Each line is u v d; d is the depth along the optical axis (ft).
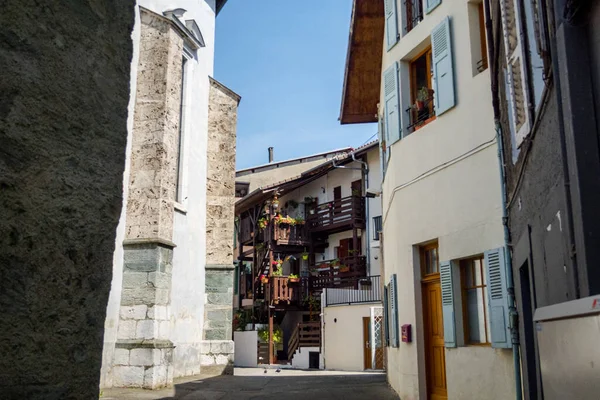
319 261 95.45
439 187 29.12
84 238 9.48
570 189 11.14
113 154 10.38
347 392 37.22
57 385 8.73
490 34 24.66
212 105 56.03
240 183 118.73
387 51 36.86
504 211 23.30
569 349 7.10
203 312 50.34
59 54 9.11
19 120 8.23
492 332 23.48
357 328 72.69
